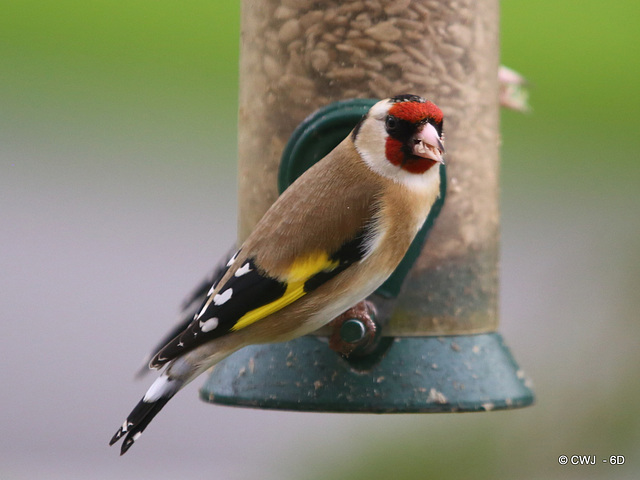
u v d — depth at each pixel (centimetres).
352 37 1023
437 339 1009
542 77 1733
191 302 1075
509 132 1697
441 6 1037
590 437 1148
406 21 1026
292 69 1034
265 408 975
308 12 1030
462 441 1145
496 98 1091
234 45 1814
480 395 981
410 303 1005
